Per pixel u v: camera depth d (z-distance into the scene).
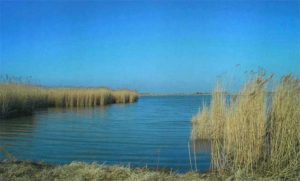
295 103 9.85
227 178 8.86
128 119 27.05
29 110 29.89
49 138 17.14
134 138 17.41
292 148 9.48
